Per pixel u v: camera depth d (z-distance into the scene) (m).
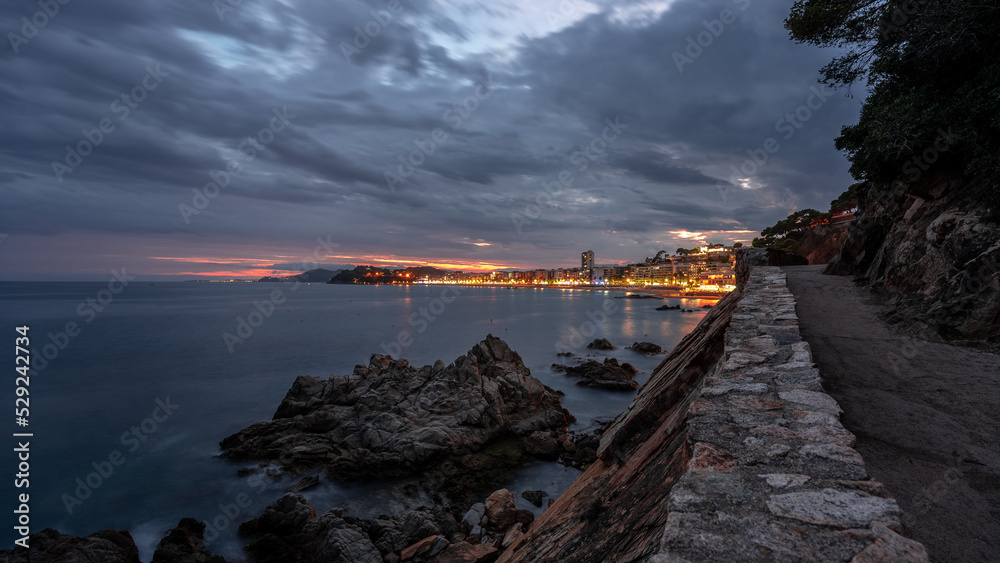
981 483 3.70
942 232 9.35
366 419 27.91
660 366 11.60
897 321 8.79
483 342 35.50
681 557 2.17
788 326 7.30
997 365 6.33
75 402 37.91
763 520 2.42
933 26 10.30
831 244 82.00
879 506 2.47
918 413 5.15
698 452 3.29
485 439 26.66
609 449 8.39
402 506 20.19
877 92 12.71
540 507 19.84
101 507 20.88
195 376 46.81
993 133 9.02
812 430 3.54
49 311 133.50
